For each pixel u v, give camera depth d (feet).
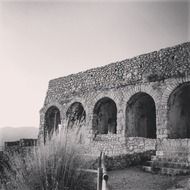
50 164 24.14
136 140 48.29
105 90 57.88
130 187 26.32
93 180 25.27
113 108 64.44
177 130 47.21
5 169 26.81
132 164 37.73
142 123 56.24
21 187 23.03
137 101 54.75
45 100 73.00
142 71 51.80
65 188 23.11
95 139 57.36
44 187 22.75
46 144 25.63
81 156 25.80
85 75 64.23
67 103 66.49
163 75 48.01
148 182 28.30
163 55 49.37
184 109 50.01
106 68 59.57
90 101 60.59
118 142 51.70
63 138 25.07
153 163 35.29
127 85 53.67
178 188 25.12
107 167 33.99
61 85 70.03
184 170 31.07
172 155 38.50
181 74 45.55
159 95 47.60
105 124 62.13
